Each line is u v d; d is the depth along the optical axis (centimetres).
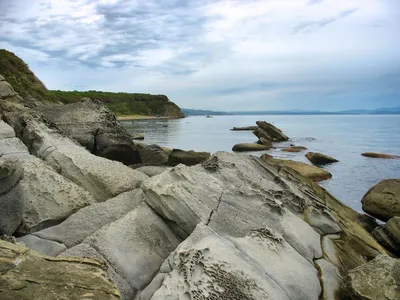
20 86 3055
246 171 817
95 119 1473
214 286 424
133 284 482
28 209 592
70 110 1471
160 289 421
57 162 808
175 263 468
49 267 330
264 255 531
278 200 723
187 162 1623
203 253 469
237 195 691
